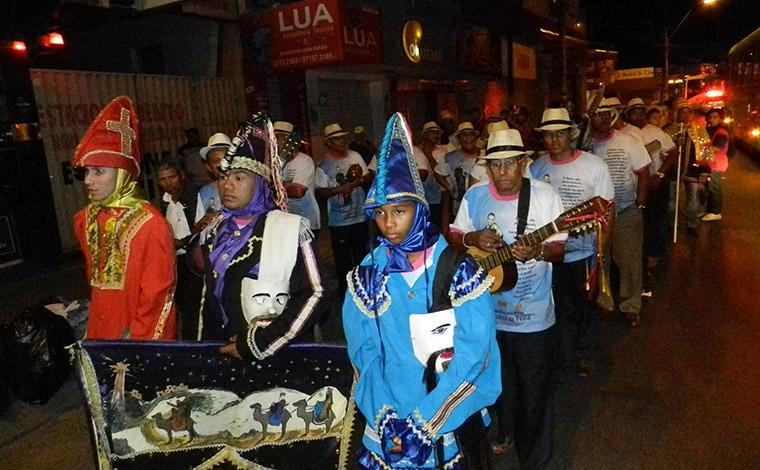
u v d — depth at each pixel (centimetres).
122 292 301
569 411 432
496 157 343
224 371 271
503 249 340
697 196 947
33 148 877
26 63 858
